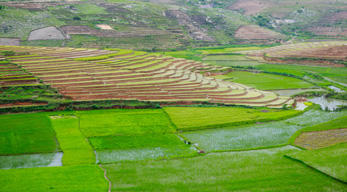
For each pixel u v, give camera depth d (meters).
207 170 49.25
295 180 45.91
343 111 86.12
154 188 43.12
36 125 65.12
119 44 178.25
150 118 74.19
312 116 81.69
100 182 44.03
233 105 87.94
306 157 53.66
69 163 50.41
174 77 110.31
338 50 168.88
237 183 44.88
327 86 118.31
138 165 50.97
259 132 68.62
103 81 93.12
